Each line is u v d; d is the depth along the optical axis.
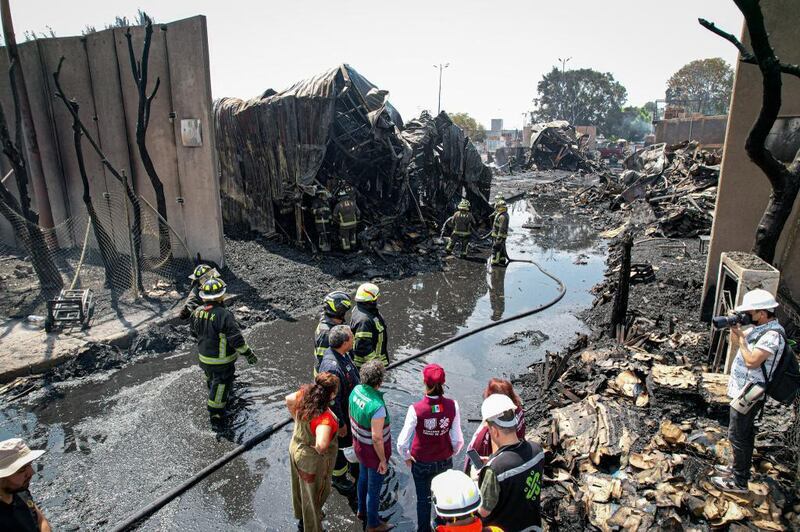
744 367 4.23
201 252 11.71
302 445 4.02
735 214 8.18
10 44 9.16
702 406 5.60
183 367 7.59
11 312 8.98
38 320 8.61
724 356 6.55
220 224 11.55
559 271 13.75
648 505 4.28
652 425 5.34
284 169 13.96
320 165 13.62
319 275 12.10
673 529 4.04
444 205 17.88
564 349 8.31
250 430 6.01
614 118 105.44
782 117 7.66
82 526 4.48
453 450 4.09
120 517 4.61
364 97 16.53
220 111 15.10
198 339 5.94
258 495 4.95
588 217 23.50
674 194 19.56
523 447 3.07
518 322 9.87
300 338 8.81
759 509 4.12
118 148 11.68
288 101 13.50
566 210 25.70
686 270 11.98
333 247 13.97
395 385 7.20
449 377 7.48
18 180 9.36
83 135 11.90
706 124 37.25
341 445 5.02
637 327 8.27
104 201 12.05
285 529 4.52
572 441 5.22
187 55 10.62
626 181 25.25
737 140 7.92
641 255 14.06
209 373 5.93
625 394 5.94
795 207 7.52
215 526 4.54
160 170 11.45
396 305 10.73
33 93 12.01
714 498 4.23
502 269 13.77
